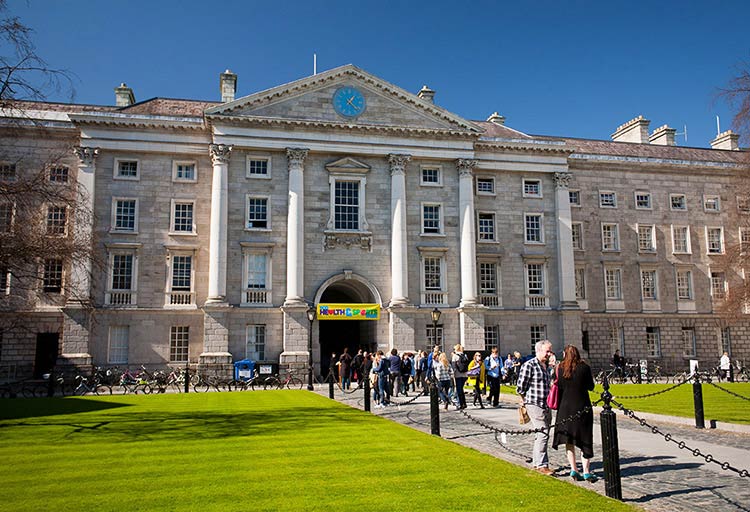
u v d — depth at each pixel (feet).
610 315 169.37
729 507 31.65
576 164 173.37
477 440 53.98
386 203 150.10
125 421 65.31
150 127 141.08
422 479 36.58
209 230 141.90
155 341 135.74
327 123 145.89
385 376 82.79
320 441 50.88
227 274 139.44
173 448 47.78
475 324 147.43
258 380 128.57
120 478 37.27
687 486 36.11
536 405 40.04
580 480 37.52
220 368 132.16
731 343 178.50
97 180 138.31
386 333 144.25
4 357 132.05
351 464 41.16
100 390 117.39
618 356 154.51
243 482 36.06
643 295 173.68
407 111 152.87
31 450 47.19
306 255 144.25
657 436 55.77
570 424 37.29
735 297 112.78
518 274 159.43
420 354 111.14
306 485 35.22
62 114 152.56
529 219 163.12
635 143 198.90
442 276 151.33
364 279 145.89
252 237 142.00
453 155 154.10
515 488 34.24
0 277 94.02
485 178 162.09
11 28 64.39
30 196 78.48
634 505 31.94
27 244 74.90
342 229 147.02
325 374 157.38
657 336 173.58
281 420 65.82
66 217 116.88
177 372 133.08
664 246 176.96
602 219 173.58
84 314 130.52
